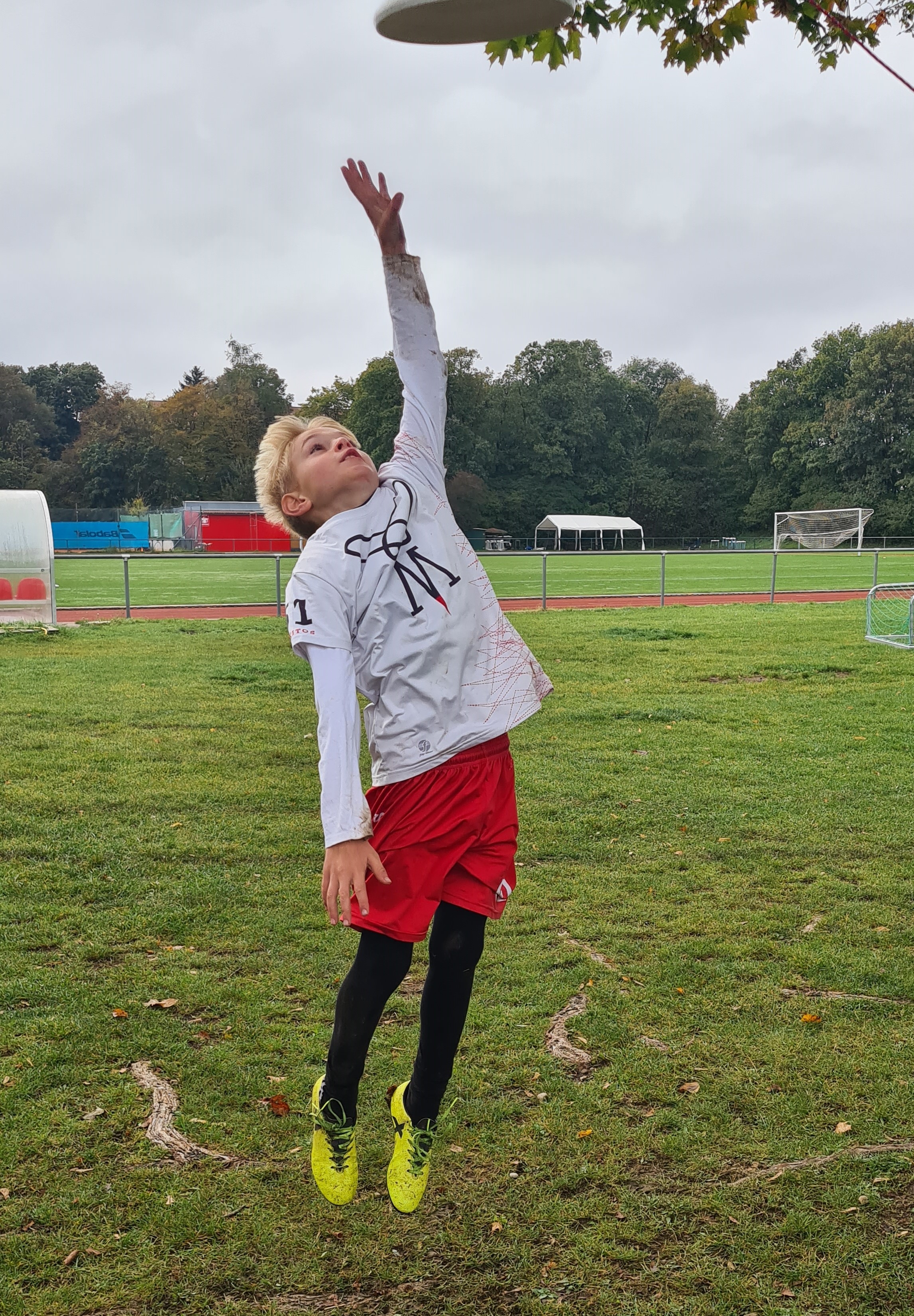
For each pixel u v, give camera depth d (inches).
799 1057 128.2
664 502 3174.2
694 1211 99.0
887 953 160.9
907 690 397.1
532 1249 94.3
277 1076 124.0
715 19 190.7
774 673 441.4
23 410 3639.3
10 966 155.1
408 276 94.1
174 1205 99.7
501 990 148.2
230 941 166.2
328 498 84.8
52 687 400.5
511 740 315.6
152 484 3312.0
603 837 222.8
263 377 3870.6
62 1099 118.3
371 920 81.4
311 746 305.9
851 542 2186.3
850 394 2878.9
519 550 2704.2
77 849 209.5
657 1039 133.8
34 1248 93.6
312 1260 93.0
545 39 180.2
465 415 3011.8
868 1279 89.7
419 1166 87.4
